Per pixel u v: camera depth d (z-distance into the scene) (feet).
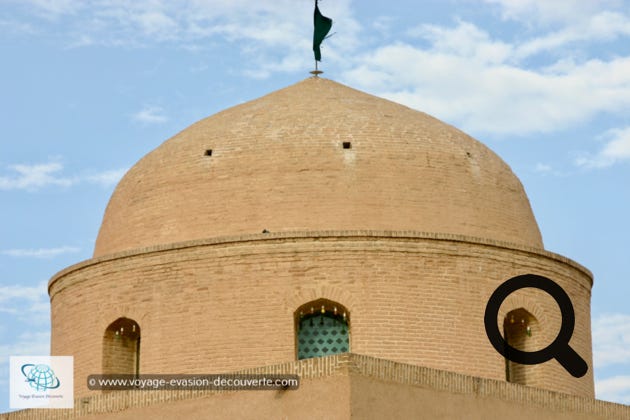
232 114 100.48
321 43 109.09
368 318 87.71
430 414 73.10
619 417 85.15
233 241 89.61
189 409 75.41
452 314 89.25
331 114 97.14
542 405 80.07
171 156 97.71
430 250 89.97
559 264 95.76
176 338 89.20
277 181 92.73
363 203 91.97
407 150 94.94
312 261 88.69
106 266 93.66
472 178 96.32
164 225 94.32
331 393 69.62
